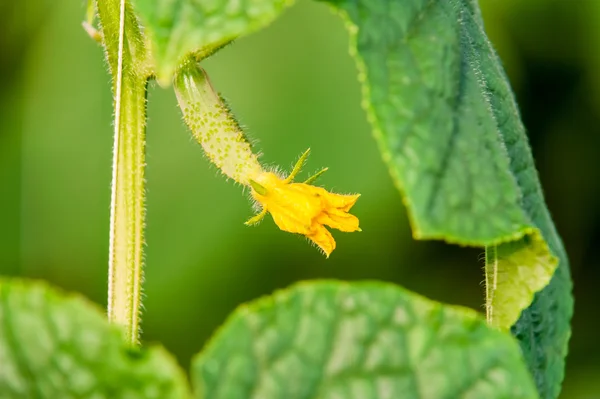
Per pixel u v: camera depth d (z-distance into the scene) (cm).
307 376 51
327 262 85
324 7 84
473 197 52
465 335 51
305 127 83
